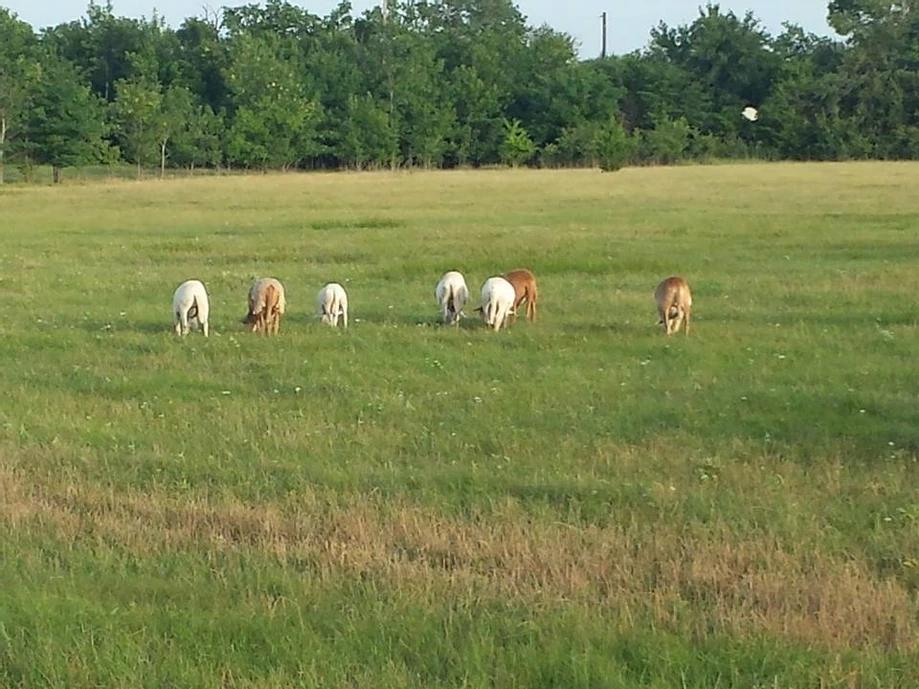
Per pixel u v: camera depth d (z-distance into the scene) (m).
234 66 87.31
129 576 8.23
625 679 6.53
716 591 7.92
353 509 9.71
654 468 10.98
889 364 15.64
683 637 7.07
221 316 20.52
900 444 11.77
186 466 11.13
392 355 16.67
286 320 20.00
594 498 9.99
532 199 48.91
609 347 17.14
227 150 82.56
